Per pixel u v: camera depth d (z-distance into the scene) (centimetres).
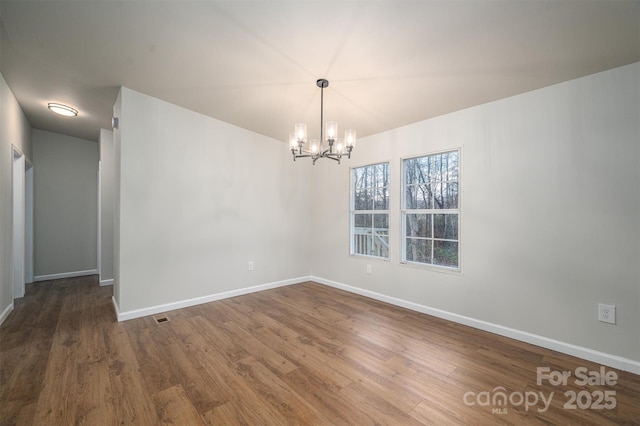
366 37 208
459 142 306
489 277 283
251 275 417
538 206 254
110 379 201
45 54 246
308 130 398
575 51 204
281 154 454
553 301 246
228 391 189
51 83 300
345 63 242
